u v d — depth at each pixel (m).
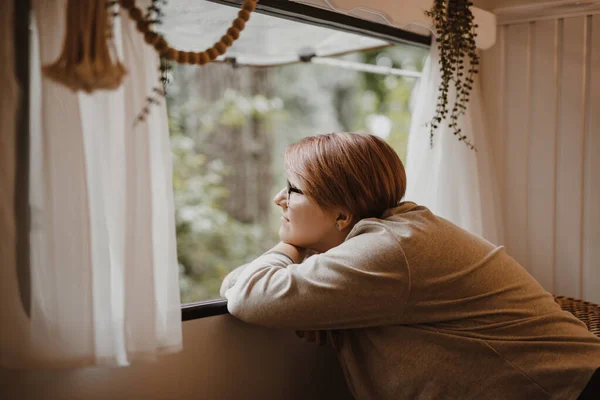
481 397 1.19
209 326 1.36
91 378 1.18
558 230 2.05
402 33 1.87
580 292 2.02
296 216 1.36
